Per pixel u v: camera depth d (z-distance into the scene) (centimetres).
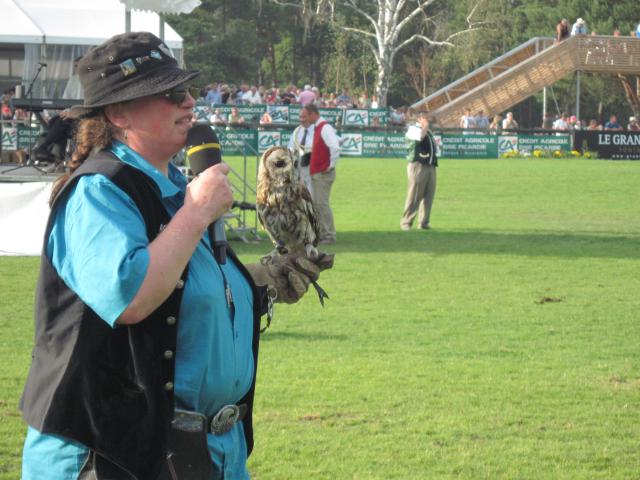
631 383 927
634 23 7650
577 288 1461
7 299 1292
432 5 8069
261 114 4969
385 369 957
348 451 720
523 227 2258
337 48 7956
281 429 768
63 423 316
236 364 352
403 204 2775
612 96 7438
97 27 2284
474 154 4706
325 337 1101
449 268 1630
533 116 8481
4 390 859
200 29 7538
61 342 321
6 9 2245
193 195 315
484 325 1182
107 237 310
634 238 2080
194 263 338
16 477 651
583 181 3472
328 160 1847
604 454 725
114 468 319
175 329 327
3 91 2991
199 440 337
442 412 821
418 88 8156
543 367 981
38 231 1641
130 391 321
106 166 326
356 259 1711
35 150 1844
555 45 5466
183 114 341
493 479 670
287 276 413
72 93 2344
